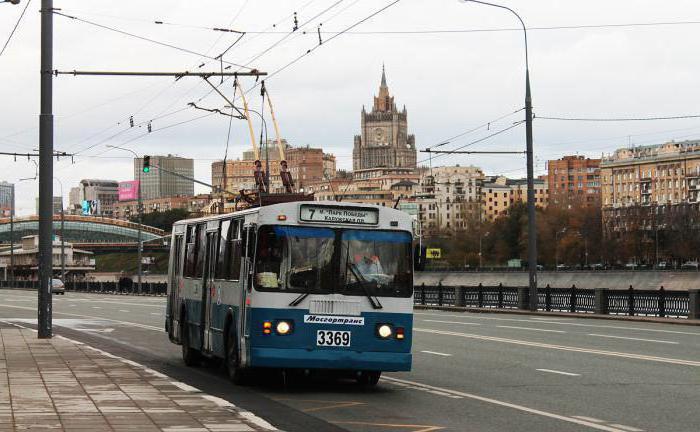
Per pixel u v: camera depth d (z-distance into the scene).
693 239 178.88
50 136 29.77
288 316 17.19
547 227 196.38
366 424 13.51
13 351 24.78
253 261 17.38
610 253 187.88
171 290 25.89
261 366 17.09
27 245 173.62
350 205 17.67
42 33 29.70
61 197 116.06
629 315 44.81
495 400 16.16
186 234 24.33
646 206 193.12
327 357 17.17
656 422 13.55
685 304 41.44
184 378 20.22
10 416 13.11
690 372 20.12
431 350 26.23
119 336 34.72
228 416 13.26
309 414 14.55
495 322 40.31
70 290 121.19
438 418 14.13
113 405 14.34
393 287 17.56
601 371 20.45
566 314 46.81
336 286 17.39
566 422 13.62
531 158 49.84
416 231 18.12
